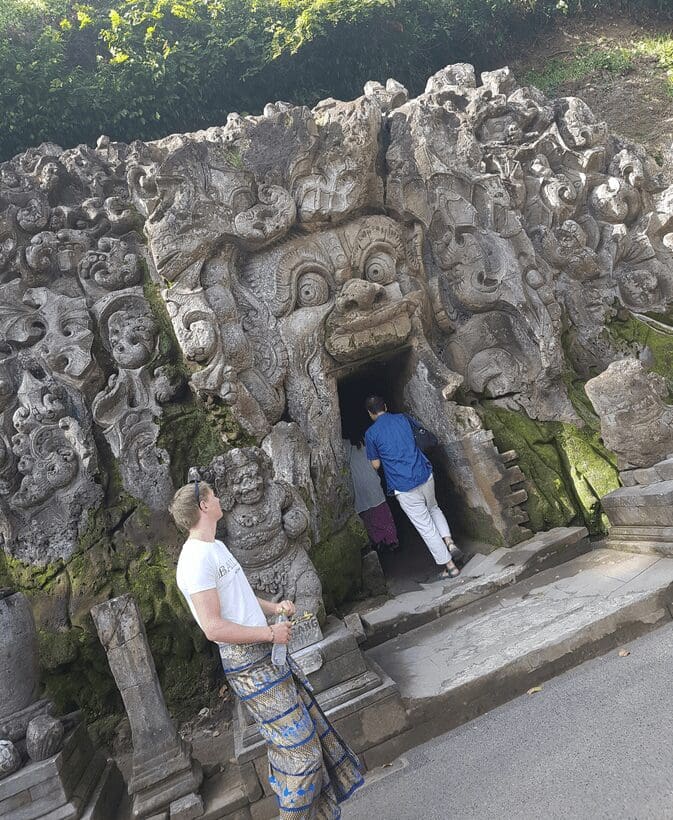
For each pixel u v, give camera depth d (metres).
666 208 6.73
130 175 5.09
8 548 4.46
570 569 4.38
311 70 10.28
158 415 4.81
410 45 11.02
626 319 6.38
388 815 2.50
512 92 6.74
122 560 4.48
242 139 5.12
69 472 4.54
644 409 4.34
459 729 3.07
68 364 4.78
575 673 3.17
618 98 11.62
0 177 5.09
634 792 2.05
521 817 2.15
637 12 13.62
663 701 2.55
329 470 4.91
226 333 4.80
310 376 5.07
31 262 4.92
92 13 9.91
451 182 5.72
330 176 5.18
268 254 5.14
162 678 4.37
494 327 5.69
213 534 2.39
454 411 5.12
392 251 5.40
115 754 4.13
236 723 3.34
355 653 3.29
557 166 6.59
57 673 4.31
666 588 3.46
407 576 5.19
